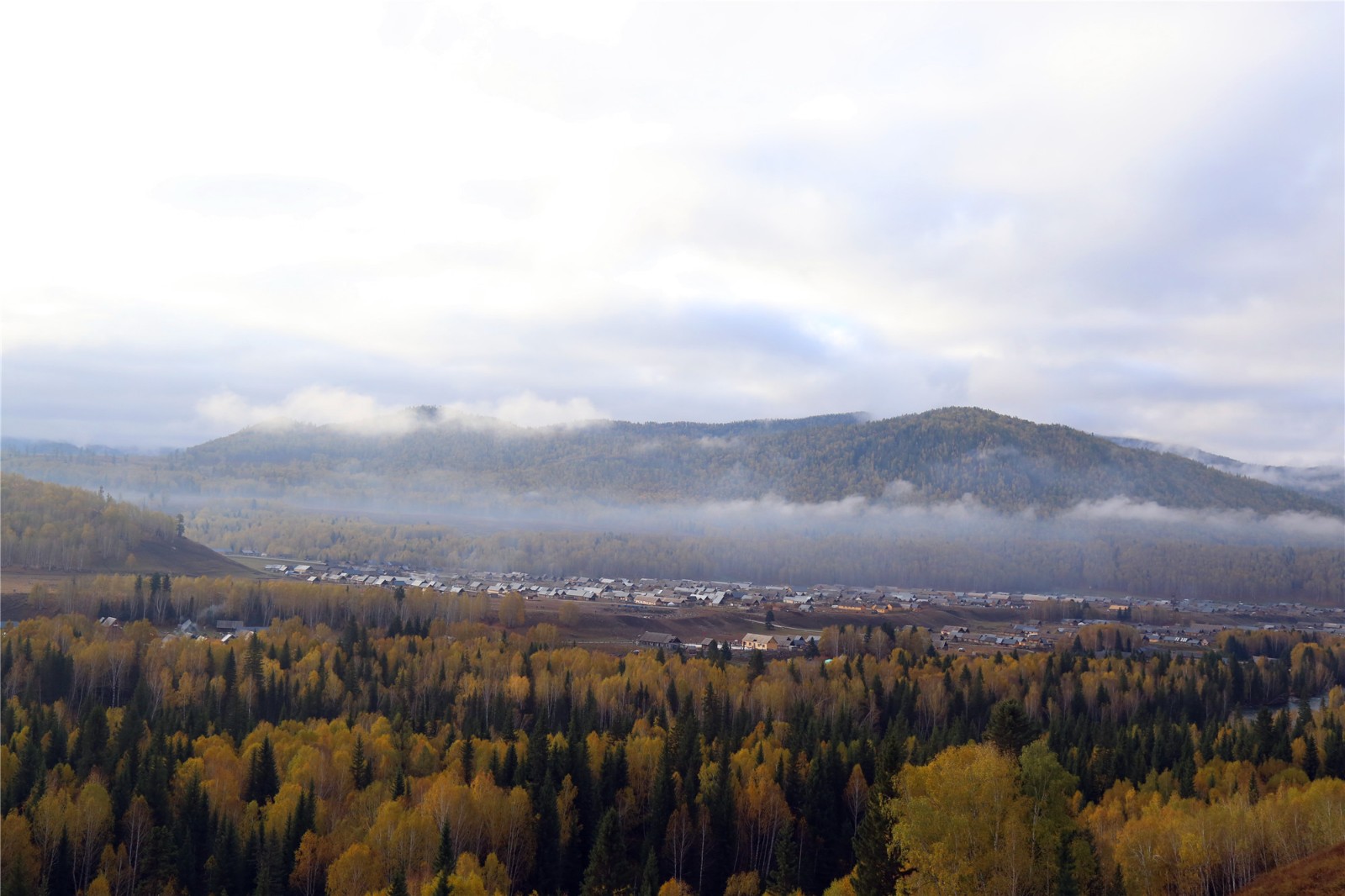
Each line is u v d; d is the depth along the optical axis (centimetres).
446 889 11100
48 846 13475
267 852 13512
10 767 15062
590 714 19588
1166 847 12025
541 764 16138
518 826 14500
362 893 12469
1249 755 18175
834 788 16075
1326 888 10050
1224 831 12100
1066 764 16925
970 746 11381
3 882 12381
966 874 8519
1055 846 8556
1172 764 17712
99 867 13588
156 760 15012
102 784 14662
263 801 15650
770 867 14950
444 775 15250
